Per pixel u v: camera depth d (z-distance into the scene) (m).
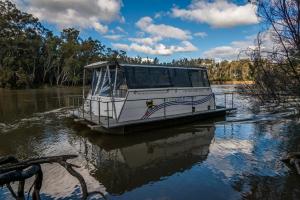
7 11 66.56
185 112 16.08
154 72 14.76
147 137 12.91
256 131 13.70
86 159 10.03
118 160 9.91
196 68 17.25
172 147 11.37
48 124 16.45
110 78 14.19
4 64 65.06
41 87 70.12
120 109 13.38
